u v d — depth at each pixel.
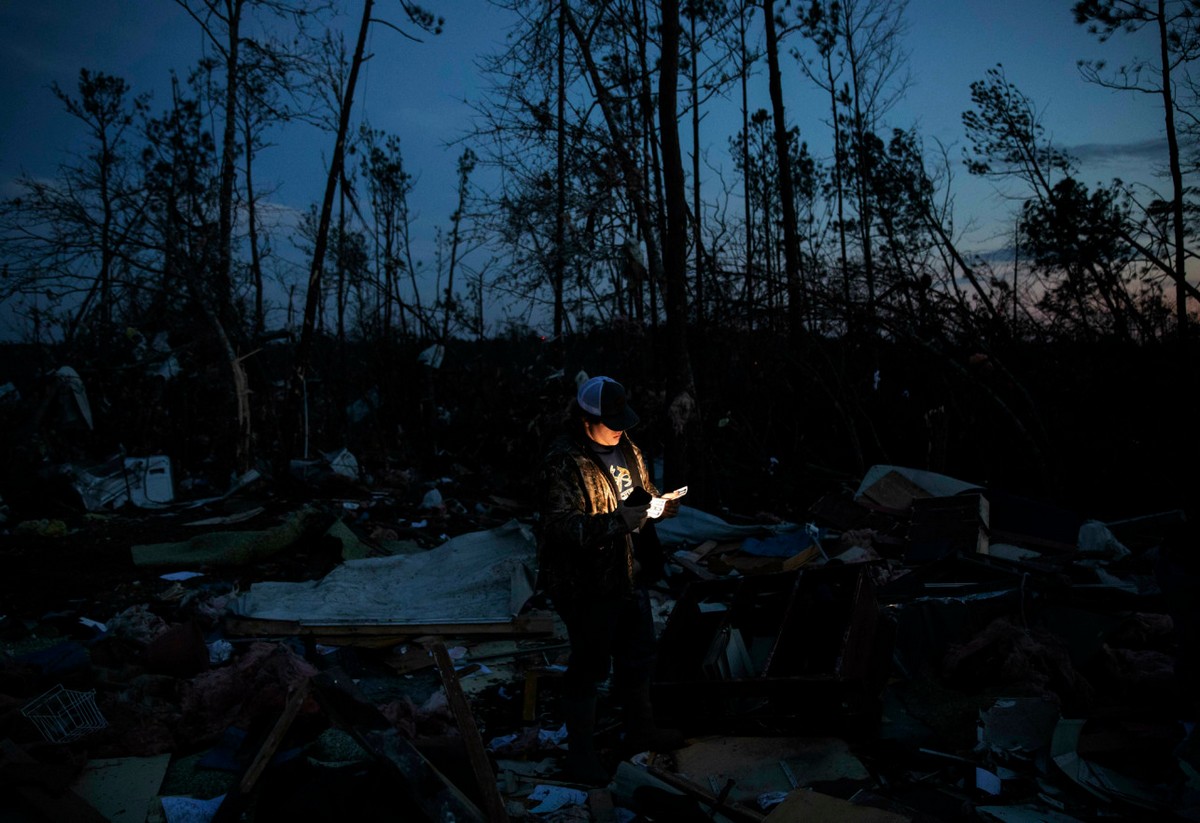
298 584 5.80
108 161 13.40
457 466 11.00
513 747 3.78
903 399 10.06
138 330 10.52
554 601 3.39
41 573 6.30
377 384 12.88
